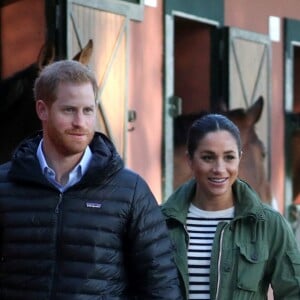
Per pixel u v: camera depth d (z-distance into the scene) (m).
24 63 22.66
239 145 10.55
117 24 22.70
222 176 10.35
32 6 22.27
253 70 29.50
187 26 29.17
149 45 25.27
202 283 10.25
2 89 21.38
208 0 28.02
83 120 9.24
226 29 28.39
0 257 9.44
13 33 22.91
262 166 28.34
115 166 9.41
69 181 9.35
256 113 27.89
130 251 9.46
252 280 10.05
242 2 29.72
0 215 9.38
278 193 31.25
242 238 10.25
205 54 28.91
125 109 22.95
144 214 9.44
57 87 9.22
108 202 9.28
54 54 20.73
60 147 9.34
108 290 9.15
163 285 9.40
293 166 32.00
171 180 25.97
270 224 10.31
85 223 9.16
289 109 31.98
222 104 27.98
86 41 21.56
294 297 10.24
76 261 9.10
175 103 26.03
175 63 29.56
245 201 10.38
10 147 21.39
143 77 25.02
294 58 35.44
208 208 10.55
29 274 9.14
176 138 26.56
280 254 10.27
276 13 31.41
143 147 24.95
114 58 22.53
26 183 9.38
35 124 20.98
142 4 23.86
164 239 9.59
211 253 10.23
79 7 21.34
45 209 9.22
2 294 9.31
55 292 9.02
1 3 23.03
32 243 9.19
